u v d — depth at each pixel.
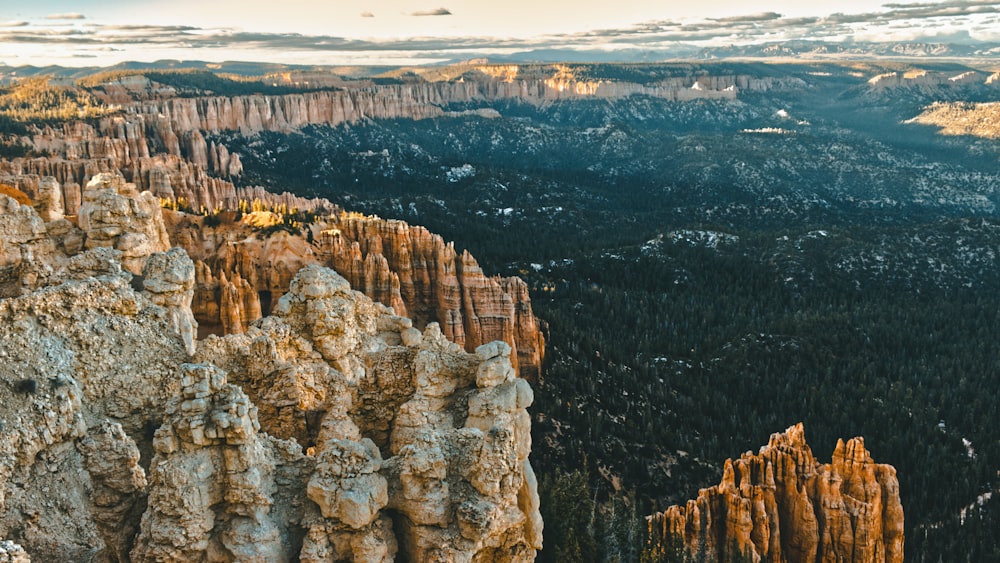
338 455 31.80
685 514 76.69
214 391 31.88
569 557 63.84
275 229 137.25
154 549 30.23
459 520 32.12
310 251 134.00
